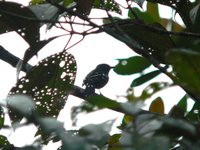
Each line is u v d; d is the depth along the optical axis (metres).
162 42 5.89
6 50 6.89
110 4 6.89
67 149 2.90
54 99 6.43
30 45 5.53
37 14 5.36
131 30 5.79
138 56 6.23
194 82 3.45
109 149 4.59
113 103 3.46
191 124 3.17
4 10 5.23
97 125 3.12
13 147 4.11
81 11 6.19
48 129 3.01
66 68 6.39
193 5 6.82
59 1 6.58
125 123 6.29
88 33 5.31
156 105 6.34
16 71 5.89
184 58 3.33
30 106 3.07
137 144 3.01
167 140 3.02
